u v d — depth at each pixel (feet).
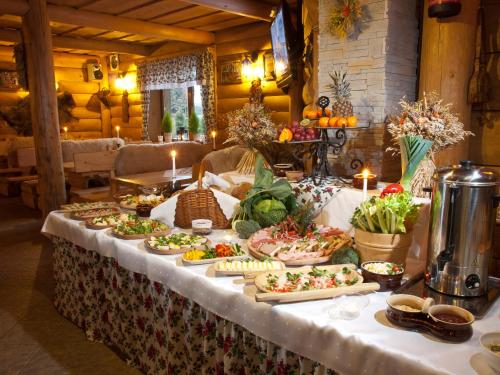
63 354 7.86
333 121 6.95
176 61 22.75
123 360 7.66
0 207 20.31
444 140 6.24
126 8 16.87
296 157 8.82
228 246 6.30
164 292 6.38
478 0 7.55
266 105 18.45
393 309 4.19
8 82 25.68
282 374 4.79
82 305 8.61
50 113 15.51
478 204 4.38
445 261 4.56
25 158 22.52
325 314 4.45
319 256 5.78
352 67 8.27
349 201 6.84
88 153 16.72
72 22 16.94
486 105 8.30
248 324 4.94
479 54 7.81
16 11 14.58
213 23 19.04
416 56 8.68
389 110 8.00
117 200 9.98
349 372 4.02
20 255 13.44
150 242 6.80
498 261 7.71
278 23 12.75
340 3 8.25
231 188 8.57
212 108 21.02
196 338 5.97
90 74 28.02
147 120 25.64
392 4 7.74
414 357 3.60
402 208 5.18
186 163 18.12
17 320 9.16
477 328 4.07
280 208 7.07
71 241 8.44
